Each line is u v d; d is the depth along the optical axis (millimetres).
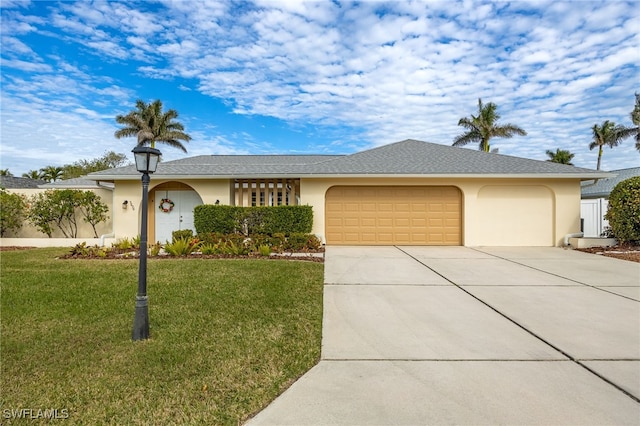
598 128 35438
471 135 33750
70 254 10273
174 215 13711
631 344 3887
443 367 3352
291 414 2594
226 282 6688
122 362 3422
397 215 12828
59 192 13469
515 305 5375
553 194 12594
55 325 4453
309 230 12016
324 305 5359
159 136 33438
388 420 2512
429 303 5480
